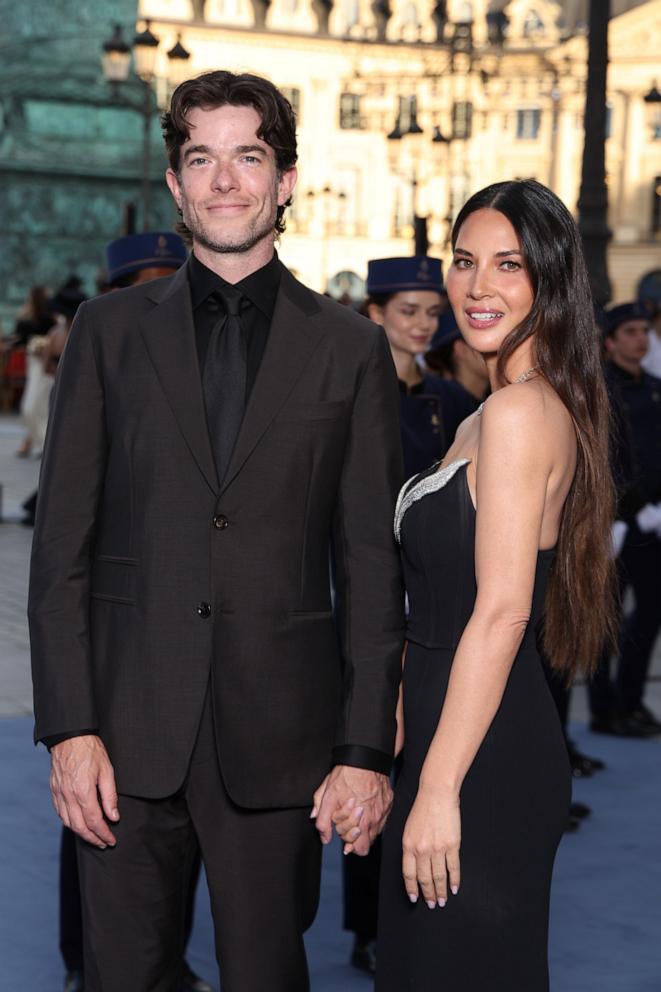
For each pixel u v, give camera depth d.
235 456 2.94
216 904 3.03
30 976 4.34
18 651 8.59
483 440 2.72
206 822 3.01
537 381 2.80
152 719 2.93
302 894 3.05
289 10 60.84
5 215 40.50
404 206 62.38
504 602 2.67
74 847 4.20
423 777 2.71
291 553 2.99
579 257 2.87
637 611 7.22
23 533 13.46
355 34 60.66
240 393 3.01
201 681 2.93
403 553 2.98
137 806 2.96
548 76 46.88
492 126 64.12
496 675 2.67
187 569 2.94
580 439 2.78
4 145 40.25
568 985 4.32
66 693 2.92
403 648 3.03
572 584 2.82
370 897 4.41
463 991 2.76
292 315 3.03
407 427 4.62
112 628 2.98
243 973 2.99
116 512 3.00
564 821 2.87
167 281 3.09
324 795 2.97
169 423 2.95
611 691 7.21
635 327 6.83
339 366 3.03
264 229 3.00
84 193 41.06
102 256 41.47
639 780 6.46
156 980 3.02
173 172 3.06
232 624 2.95
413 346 4.71
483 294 2.85
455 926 2.75
